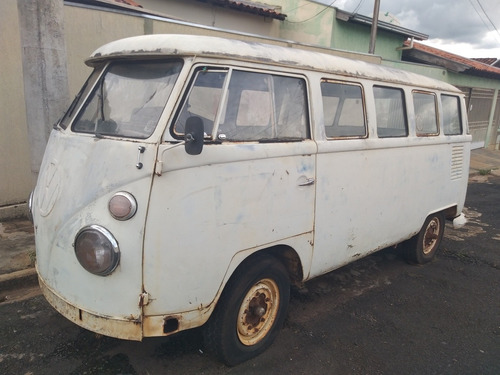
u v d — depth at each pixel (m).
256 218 2.85
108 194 2.39
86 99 2.98
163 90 2.58
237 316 2.93
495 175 13.04
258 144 2.85
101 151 2.49
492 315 4.14
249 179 2.77
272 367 3.10
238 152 2.70
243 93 2.80
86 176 2.49
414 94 4.51
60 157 2.79
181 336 3.38
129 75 2.81
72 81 5.67
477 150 17.23
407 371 3.18
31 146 4.52
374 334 3.67
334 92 3.49
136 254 2.37
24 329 3.39
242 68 2.78
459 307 4.28
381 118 4.06
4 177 5.61
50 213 2.66
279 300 3.29
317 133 3.30
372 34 12.12
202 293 2.62
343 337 3.58
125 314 2.45
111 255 2.34
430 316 4.05
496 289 4.76
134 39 2.82
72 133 2.86
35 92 4.36
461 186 5.51
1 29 5.24
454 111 5.29
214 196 2.58
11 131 5.56
